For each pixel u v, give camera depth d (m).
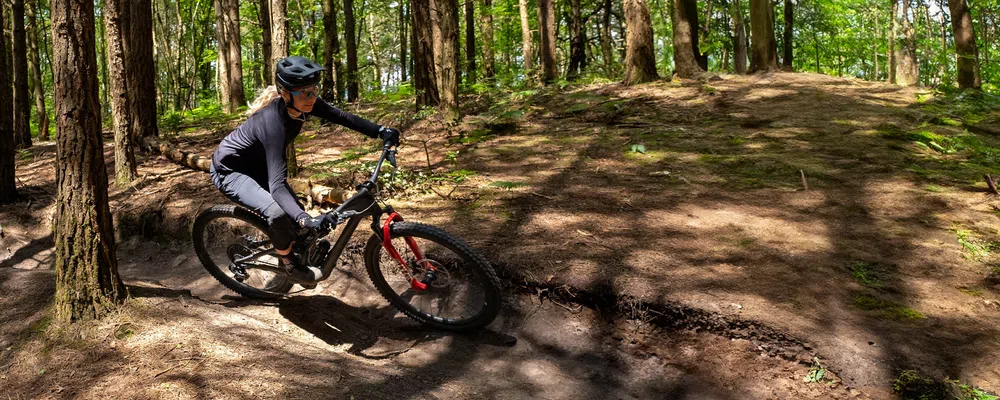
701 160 5.52
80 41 2.91
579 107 7.64
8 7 11.95
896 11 10.98
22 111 9.34
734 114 7.09
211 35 22.88
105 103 16.67
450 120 7.28
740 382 2.80
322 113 3.22
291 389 2.59
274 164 3.03
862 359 2.69
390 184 5.05
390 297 3.45
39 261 4.64
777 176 5.01
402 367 2.97
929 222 4.00
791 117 6.79
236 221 4.51
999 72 18.86
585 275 3.40
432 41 8.34
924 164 5.15
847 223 4.04
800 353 2.79
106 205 3.13
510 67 19.12
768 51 9.53
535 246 3.79
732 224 4.09
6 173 5.48
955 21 8.77
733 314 2.99
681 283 3.28
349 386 2.66
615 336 3.19
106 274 3.10
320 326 3.49
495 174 5.43
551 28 12.89
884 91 7.94
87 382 2.63
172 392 2.52
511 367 3.04
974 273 3.37
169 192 5.39
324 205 4.73
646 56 9.18
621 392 2.85
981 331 2.83
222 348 2.90
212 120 10.91
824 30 21.75
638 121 7.09
